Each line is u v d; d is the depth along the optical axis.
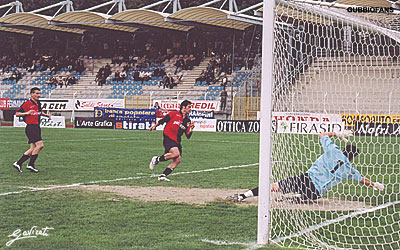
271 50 8.56
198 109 47.94
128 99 50.62
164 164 18.86
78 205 11.03
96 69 64.62
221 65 56.56
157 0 66.88
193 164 18.94
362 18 13.83
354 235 8.84
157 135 36.03
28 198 11.81
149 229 8.93
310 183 10.70
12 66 67.12
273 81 8.88
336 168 10.77
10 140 29.62
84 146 26.16
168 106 47.59
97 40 68.31
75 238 8.30
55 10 71.31
